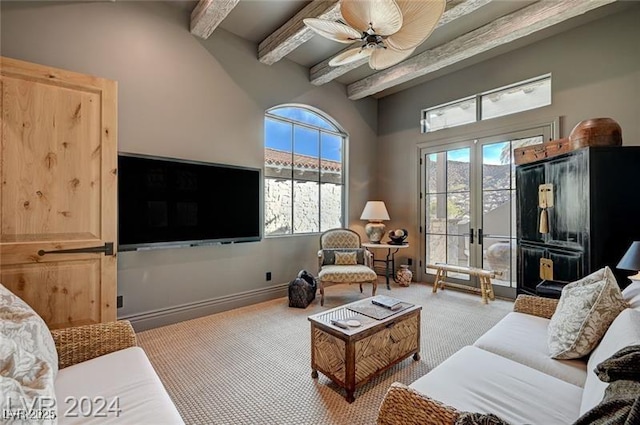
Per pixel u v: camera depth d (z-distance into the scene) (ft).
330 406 6.07
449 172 15.53
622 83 10.72
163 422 3.59
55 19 8.49
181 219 10.47
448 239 15.60
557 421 3.50
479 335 9.45
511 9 10.61
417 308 7.66
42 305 7.12
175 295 10.57
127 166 9.38
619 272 8.38
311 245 14.99
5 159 6.77
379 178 18.34
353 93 16.37
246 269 12.49
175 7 10.59
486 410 3.68
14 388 2.81
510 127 13.37
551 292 8.55
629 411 2.33
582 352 4.78
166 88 10.37
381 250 17.88
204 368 7.50
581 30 11.53
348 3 6.49
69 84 7.45
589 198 8.62
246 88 12.47
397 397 3.50
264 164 13.21
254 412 5.90
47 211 7.19
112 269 7.97
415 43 7.61
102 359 4.95
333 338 6.45
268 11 10.75
